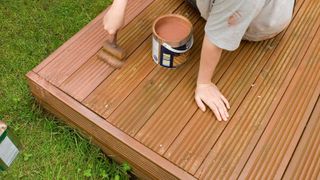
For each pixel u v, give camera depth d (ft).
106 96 5.09
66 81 5.19
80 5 6.86
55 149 5.34
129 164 5.07
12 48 6.30
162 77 5.30
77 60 5.39
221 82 5.31
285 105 5.12
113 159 5.27
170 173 4.55
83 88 5.15
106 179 5.14
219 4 4.39
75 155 5.30
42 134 5.45
